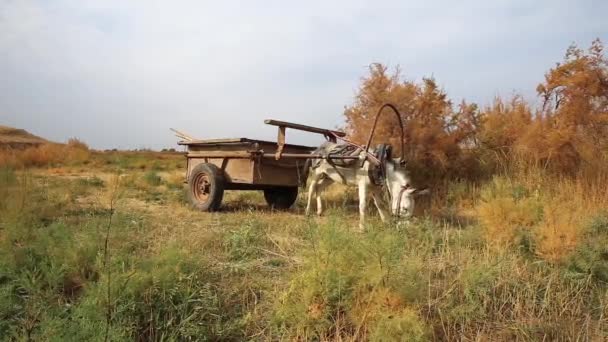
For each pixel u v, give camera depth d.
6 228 5.06
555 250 5.00
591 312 4.22
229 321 3.89
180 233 6.24
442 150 10.37
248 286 4.48
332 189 12.07
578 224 5.50
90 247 4.43
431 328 3.60
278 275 4.86
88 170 19.14
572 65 9.44
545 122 9.77
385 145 7.20
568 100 9.44
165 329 3.61
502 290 4.47
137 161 23.73
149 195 11.13
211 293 4.16
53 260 4.30
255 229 6.54
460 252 5.41
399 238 4.55
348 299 3.73
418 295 3.82
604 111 9.27
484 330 3.84
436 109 10.55
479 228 6.30
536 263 5.03
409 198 6.72
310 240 4.35
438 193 9.93
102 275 3.71
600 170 8.92
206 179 9.23
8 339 3.25
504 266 4.83
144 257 4.52
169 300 3.79
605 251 5.17
